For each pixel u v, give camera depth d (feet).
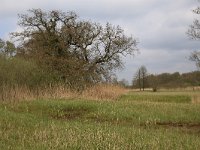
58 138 43.29
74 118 66.90
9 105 74.43
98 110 70.64
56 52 129.80
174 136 49.85
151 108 74.28
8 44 138.62
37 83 102.01
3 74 96.07
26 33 136.36
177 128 59.41
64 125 54.13
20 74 101.19
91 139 43.57
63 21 132.87
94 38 133.28
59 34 130.93
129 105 76.74
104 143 41.83
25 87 89.76
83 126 54.08
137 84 294.05
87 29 132.05
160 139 46.65
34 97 85.66
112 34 135.03
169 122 64.59
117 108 72.69
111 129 52.49
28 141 42.65
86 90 102.47
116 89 110.42
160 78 291.38
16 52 139.64
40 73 106.42
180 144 44.04
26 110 70.79
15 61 107.45
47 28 132.36
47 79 105.91
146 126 60.80
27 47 136.98
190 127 61.26
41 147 39.91
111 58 134.62
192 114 69.67
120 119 65.62
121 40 135.85
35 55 118.42
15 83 94.02
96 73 129.59
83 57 131.85
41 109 72.33
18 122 54.95
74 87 108.68
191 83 272.72
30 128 51.31
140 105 77.30
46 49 127.85
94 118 66.80
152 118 65.31
